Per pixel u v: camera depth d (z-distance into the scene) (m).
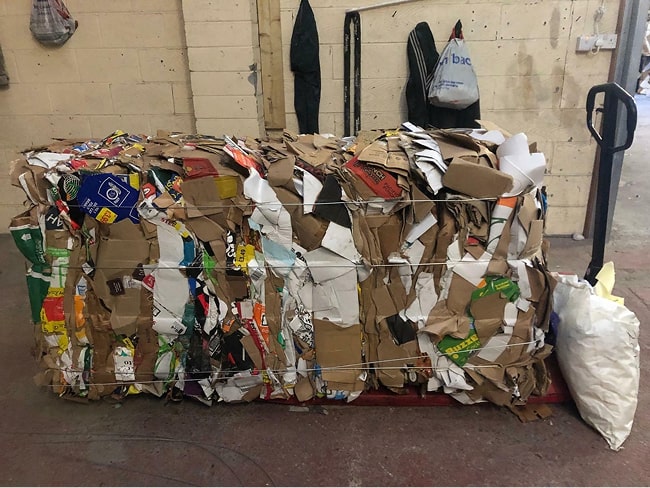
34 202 1.80
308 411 1.99
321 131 3.49
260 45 3.30
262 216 1.77
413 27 3.19
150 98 3.52
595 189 3.45
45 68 3.48
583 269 3.08
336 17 3.21
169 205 1.77
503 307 1.84
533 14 3.12
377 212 1.78
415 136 1.96
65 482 1.68
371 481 1.67
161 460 1.77
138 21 3.32
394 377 1.92
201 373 1.93
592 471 1.69
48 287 1.87
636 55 3.16
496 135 1.99
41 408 2.02
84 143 2.11
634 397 1.80
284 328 1.88
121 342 1.93
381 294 1.84
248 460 1.76
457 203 1.75
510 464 1.72
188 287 1.85
